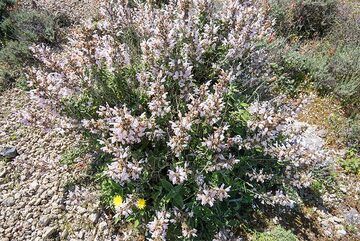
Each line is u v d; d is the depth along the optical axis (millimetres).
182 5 925
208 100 764
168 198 828
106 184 910
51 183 982
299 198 996
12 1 1556
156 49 822
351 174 1085
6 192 967
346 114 1259
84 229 890
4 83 1277
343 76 1335
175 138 744
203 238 868
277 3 1584
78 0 1679
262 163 967
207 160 833
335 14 1608
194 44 884
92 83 887
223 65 966
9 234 883
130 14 1054
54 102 848
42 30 1465
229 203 938
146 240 859
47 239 875
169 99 886
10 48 1363
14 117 1166
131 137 741
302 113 1257
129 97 923
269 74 1249
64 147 1066
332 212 981
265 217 940
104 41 920
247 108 909
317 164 939
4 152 1048
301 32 1601
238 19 911
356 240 927
